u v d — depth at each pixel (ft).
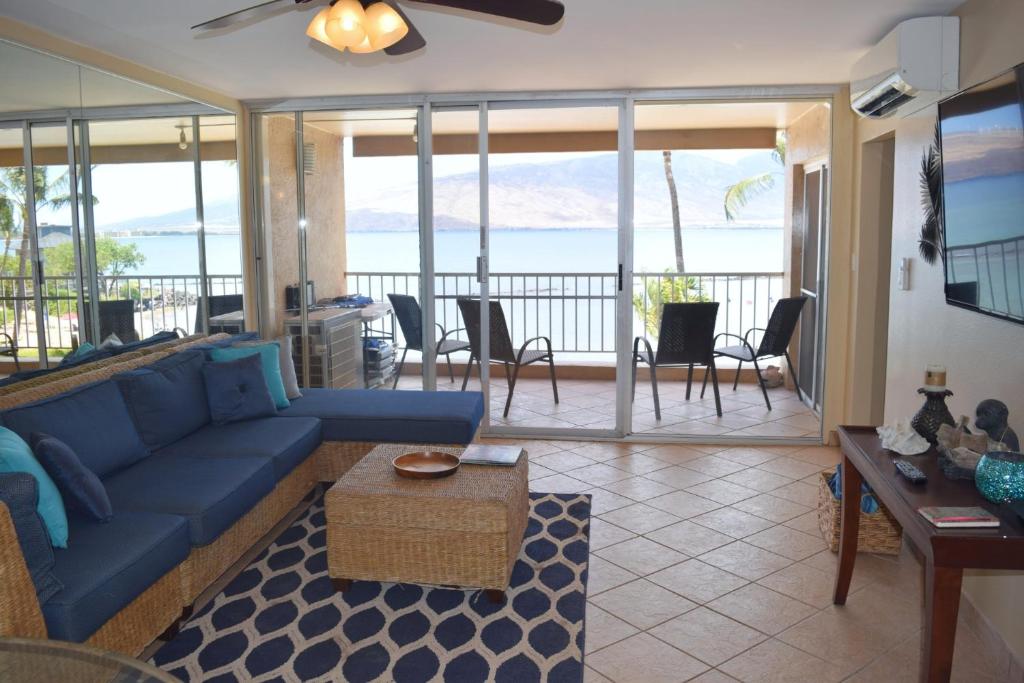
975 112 8.71
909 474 7.34
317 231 17.29
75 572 7.13
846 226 15.65
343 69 13.76
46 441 7.95
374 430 12.96
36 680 4.85
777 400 20.24
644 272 23.99
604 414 17.80
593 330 17.97
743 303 23.53
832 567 10.45
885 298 15.28
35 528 6.64
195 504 8.90
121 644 7.53
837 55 12.75
